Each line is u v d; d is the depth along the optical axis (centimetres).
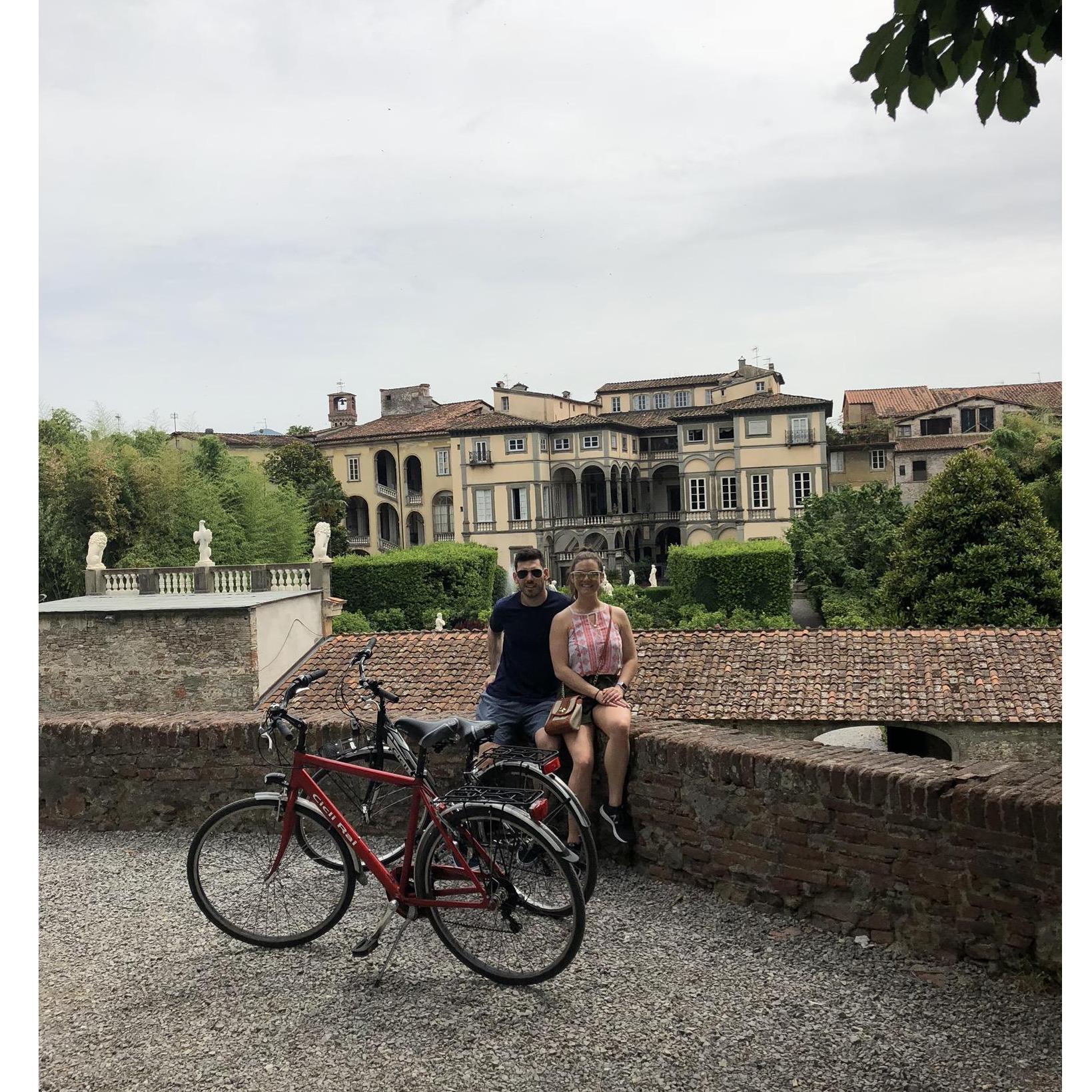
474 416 8388
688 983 458
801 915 528
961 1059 386
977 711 2038
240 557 6200
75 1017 441
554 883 457
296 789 516
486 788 493
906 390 8775
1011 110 428
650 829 605
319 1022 430
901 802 486
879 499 5716
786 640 2327
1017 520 3462
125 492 5431
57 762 747
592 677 598
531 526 8012
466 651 2394
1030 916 446
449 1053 400
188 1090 380
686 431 7675
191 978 479
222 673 2862
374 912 554
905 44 432
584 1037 410
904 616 3634
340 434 9000
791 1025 416
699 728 624
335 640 2748
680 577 5394
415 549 5800
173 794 732
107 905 586
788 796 532
